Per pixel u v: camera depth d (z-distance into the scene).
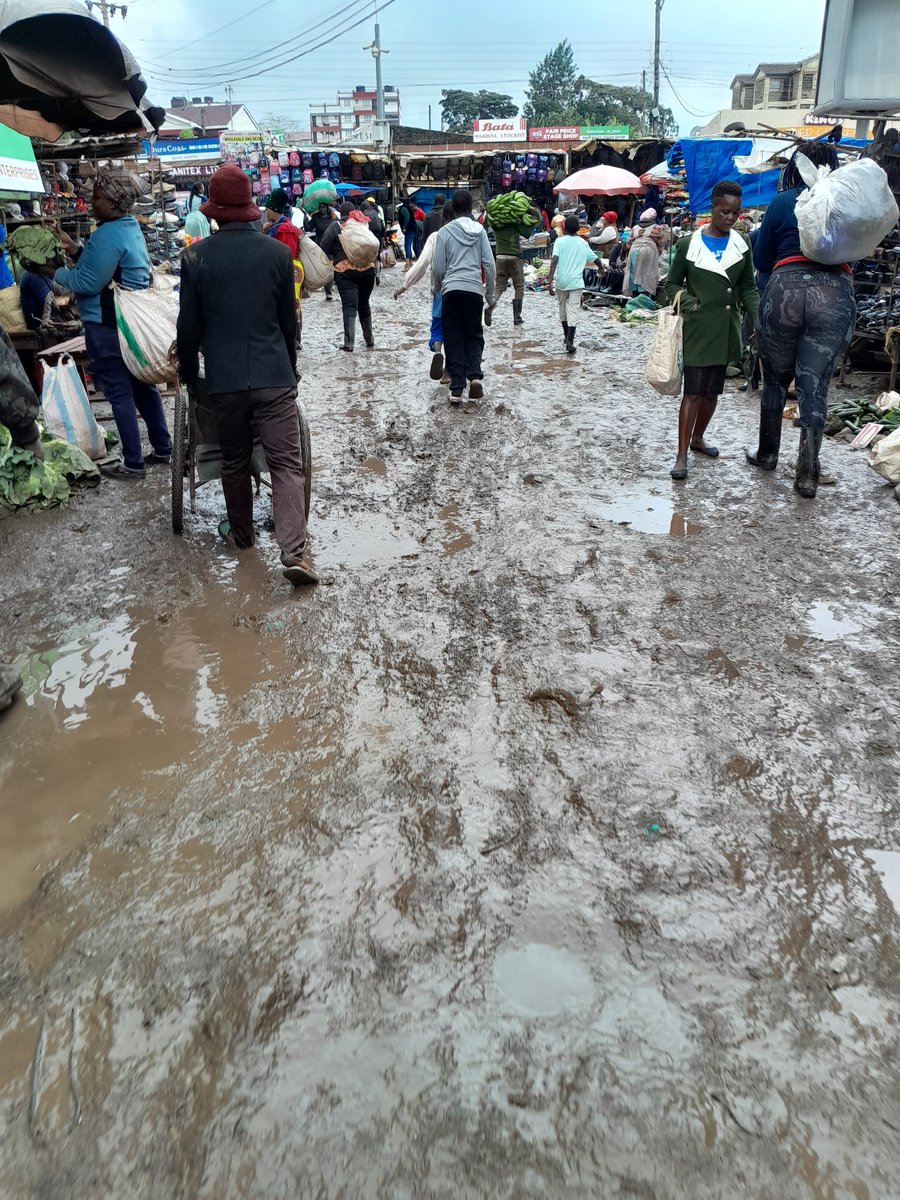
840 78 7.80
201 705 3.43
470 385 8.40
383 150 30.17
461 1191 1.71
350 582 4.52
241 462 4.63
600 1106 1.87
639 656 3.73
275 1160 1.78
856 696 3.40
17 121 7.24
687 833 2.68
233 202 4.21
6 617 4.23
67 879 2.54
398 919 2.38
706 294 5.66
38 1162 1.79
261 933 2.34
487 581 4.50
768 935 2.31
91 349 5.91
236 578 4.60
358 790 2.89
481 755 3.07
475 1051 2.00
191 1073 1.96
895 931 2.32
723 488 5.86
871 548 4.83
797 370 5.45
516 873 2.53
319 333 13.38
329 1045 2.02
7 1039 2.06
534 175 28.14
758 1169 1.75
